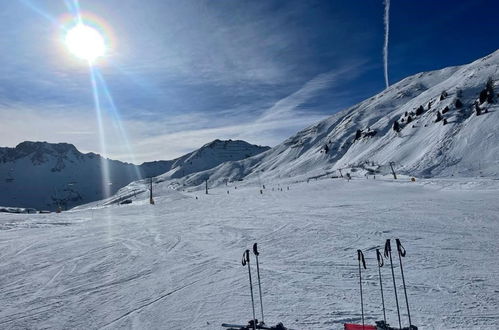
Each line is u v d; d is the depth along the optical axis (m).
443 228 16.83
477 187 36.44
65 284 11.04
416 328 6.33
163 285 10.46
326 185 62.69
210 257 13.83
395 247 13.62
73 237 20.77
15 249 17.59
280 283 9.96
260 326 7.03
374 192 43.91
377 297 8.52
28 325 8.03
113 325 7.81
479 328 6.68
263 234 18.52
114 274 11.97
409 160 89.50
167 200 63.66
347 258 12.41
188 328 7.40
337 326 7.07
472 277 9.55
